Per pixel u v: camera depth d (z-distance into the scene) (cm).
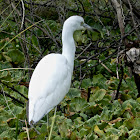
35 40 1434
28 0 1612
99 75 1219
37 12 1639
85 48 1244
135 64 1055
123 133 797
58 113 977
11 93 1105
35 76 819
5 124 890
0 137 826
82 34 1452
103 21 1622
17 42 1527
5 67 1327
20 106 1052
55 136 826
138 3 1152
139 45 1061
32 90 792
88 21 1588
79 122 912
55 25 1562
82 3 1634
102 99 1016
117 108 981
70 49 930
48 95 789
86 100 1050
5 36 1602
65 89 848
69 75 874
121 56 1148
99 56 1279
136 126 873
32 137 802
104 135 816
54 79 807
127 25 1480
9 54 1370
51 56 866
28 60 1166
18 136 825
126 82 1171
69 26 928
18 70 1330
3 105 1041
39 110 769
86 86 1170
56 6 1455
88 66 1309
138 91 1108
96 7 1642
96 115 924
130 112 940
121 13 1127
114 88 1157
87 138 794
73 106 996
